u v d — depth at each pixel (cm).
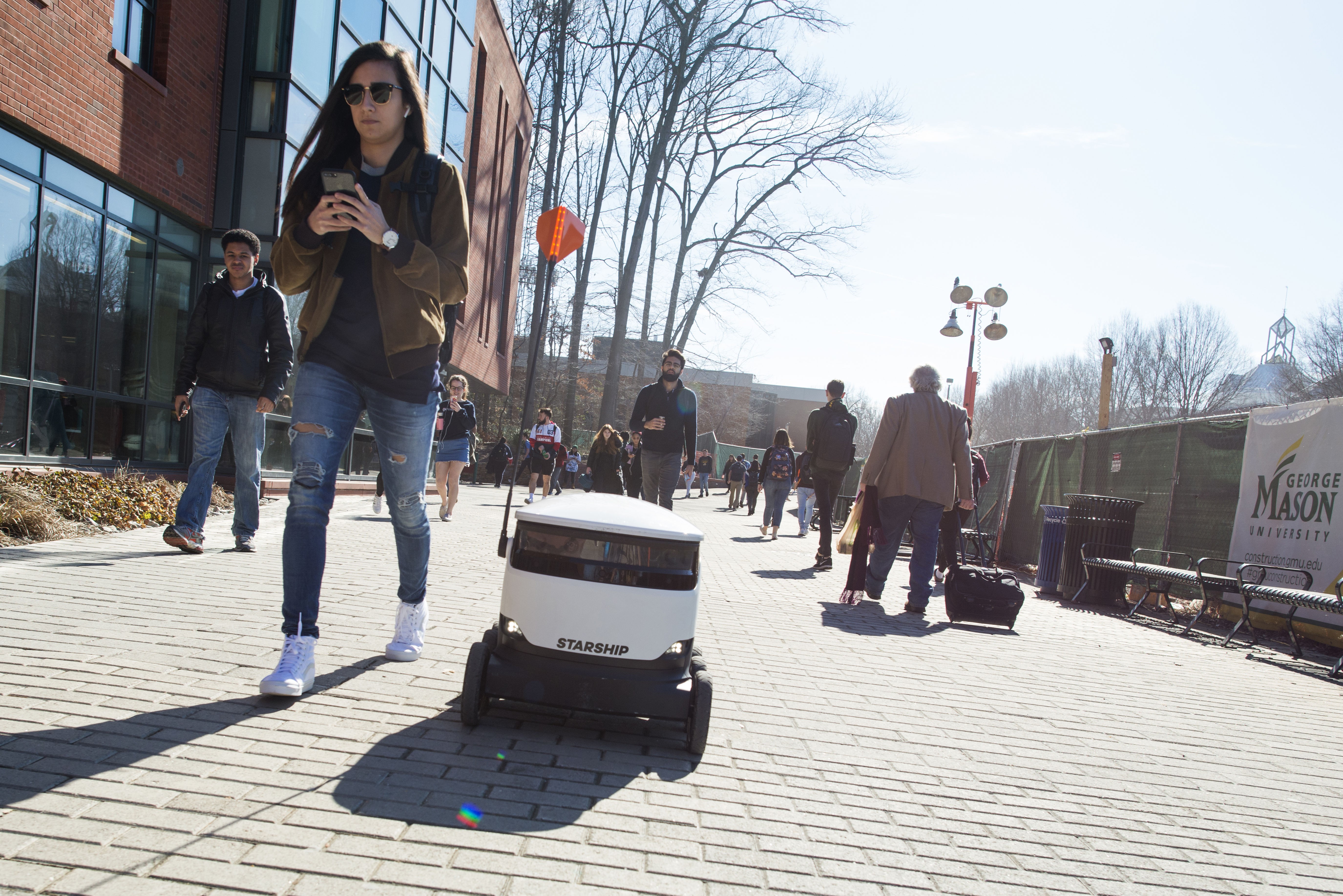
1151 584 1017
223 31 1293
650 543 338
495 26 2372
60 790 241
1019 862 269
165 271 1230
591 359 4747
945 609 852
